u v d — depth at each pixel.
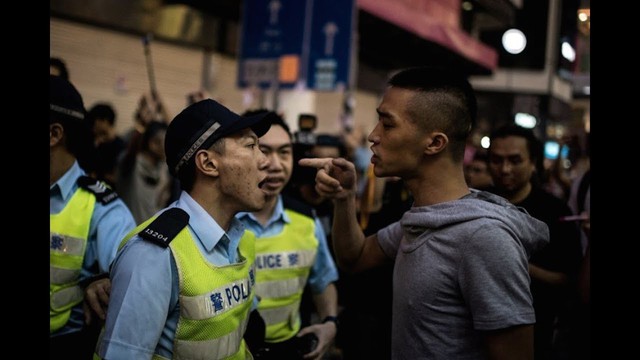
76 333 1.91
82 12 6.75
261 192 1.57
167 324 1.45
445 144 1.55
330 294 2.57
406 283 1.53
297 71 6.48
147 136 4.50
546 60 15.27
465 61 12.08
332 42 6.30
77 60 6.85
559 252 2.57
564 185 4.90
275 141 2.29
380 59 12.36
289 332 2.35
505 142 2.74
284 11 6.58
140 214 4.47
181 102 8.20
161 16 7.75
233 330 1.53
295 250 2.38
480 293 1.37
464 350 1.45
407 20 8.95
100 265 1.93
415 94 1.54
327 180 1.81
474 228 1.41
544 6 14.96
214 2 8.31
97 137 3.94
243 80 6.93
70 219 1.86
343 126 10.92
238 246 1.68
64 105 1.84
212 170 1.53
